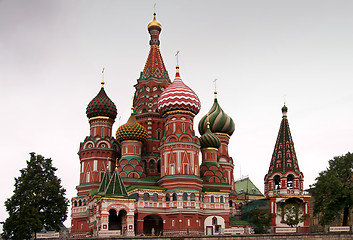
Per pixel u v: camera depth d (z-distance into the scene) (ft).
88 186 304.09
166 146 288.92
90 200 282.36
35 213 233.55
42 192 244.22
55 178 256.93
